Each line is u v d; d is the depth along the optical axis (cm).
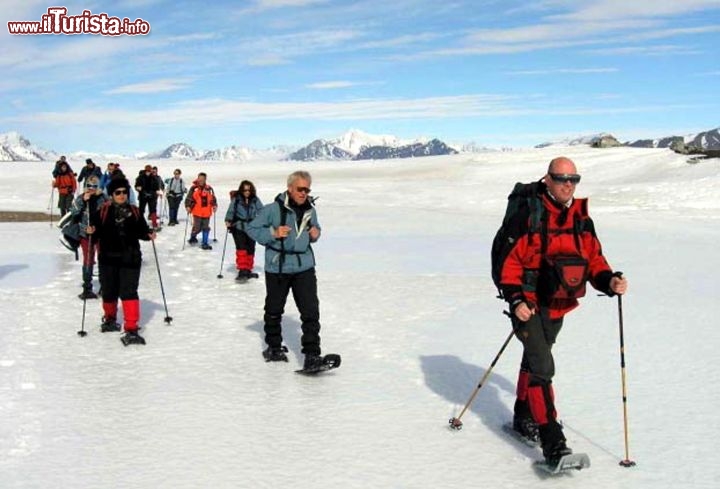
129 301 825
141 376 690
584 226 482
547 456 460
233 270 1433
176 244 1906
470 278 1275
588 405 598
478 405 605
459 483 456
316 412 588
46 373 697
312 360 688
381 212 2938
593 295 1091
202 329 902
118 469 474
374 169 6216
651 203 3036
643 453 502
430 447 515
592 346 789
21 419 569
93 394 632
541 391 476
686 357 739
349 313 980
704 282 1200
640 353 756
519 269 481
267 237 719
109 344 818
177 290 1192
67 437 531
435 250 1703
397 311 992
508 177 4928
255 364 736
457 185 4491
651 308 991
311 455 499
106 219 841
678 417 569
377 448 512
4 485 451
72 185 2436
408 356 762
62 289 1179
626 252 1612
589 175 4706
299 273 717
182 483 453
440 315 966
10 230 2173
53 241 1881
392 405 605
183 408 596
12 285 1213
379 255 1611
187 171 6481
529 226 473
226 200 3741
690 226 2261
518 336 487
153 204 2297
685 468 477
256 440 526
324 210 3052
